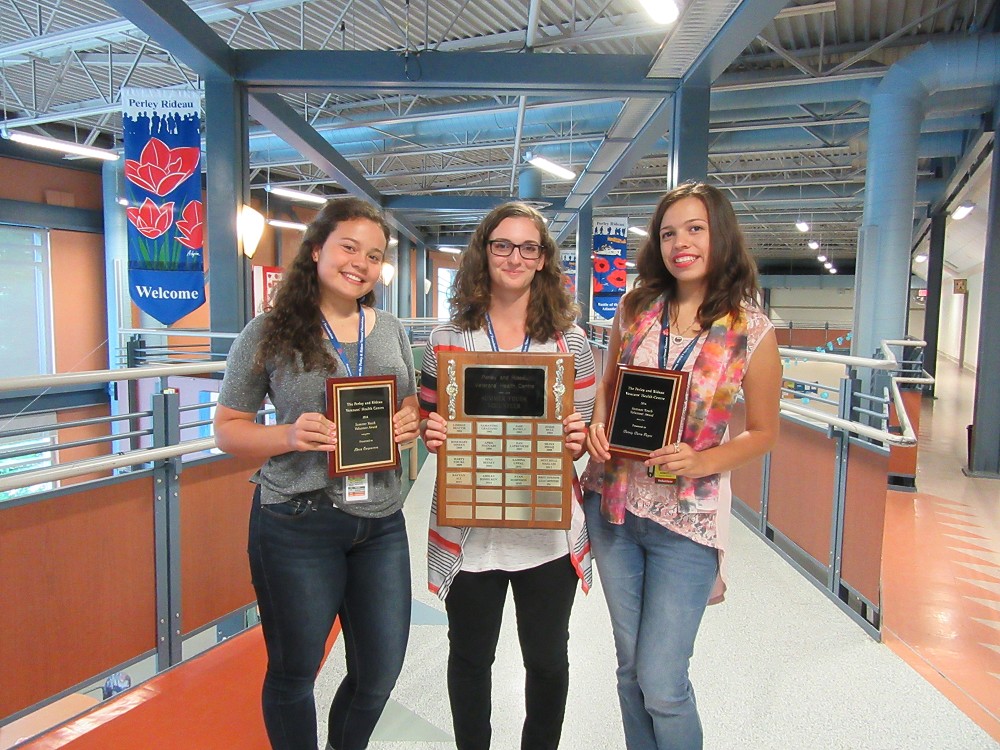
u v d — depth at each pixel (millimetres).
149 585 1986
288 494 1197
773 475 3326
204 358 8875
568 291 1369
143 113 4168
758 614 2457
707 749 1666
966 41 5129
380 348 1296
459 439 1237
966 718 1804
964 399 11195
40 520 1683
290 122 5820
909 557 3541
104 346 10781
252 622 3096
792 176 11242
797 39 5855
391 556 1312
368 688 1336
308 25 5770
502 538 1292
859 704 1869
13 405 9562
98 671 1844
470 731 1369
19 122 7227
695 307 1312
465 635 1327
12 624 1631
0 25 6117
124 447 10570
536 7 4316
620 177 7727
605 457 1236
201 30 3822
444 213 13047
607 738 1702
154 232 4215
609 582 1342
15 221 9492
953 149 8195
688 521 1243
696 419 1236
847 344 17719
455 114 7277
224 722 1719
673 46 3721
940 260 11398
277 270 8945
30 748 1600
